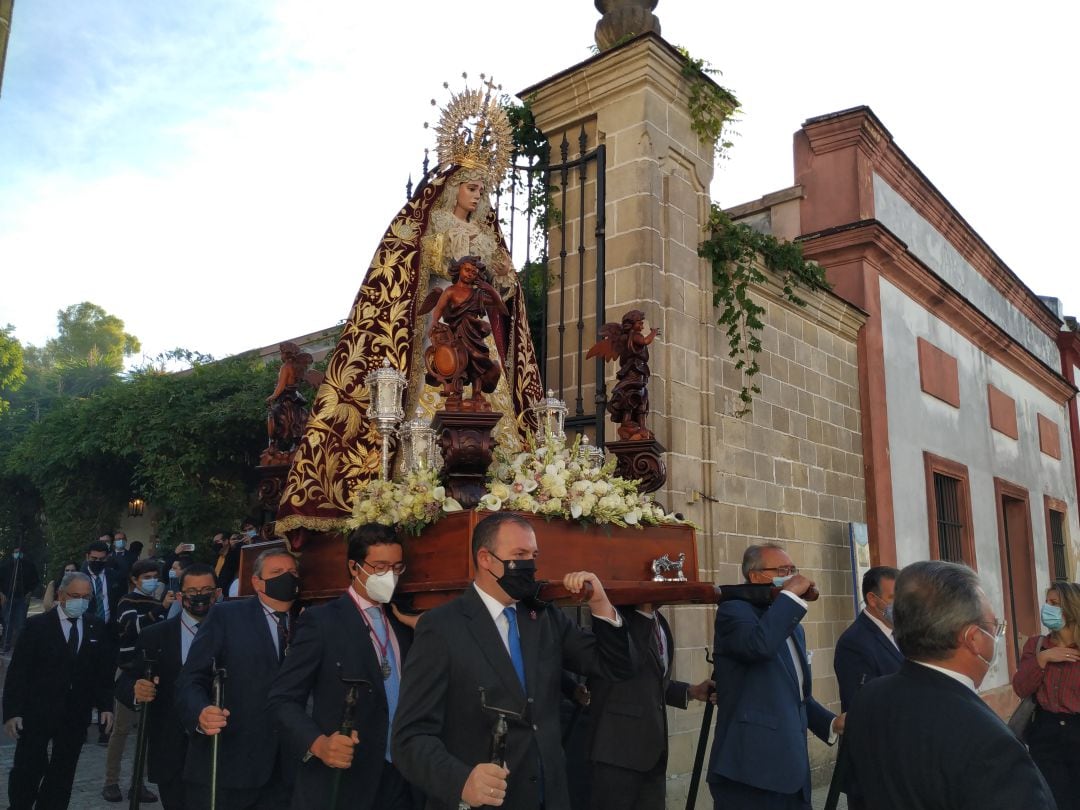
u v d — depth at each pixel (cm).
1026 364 1542
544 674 293
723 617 389
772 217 1127
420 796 338
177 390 1366
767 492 808
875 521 965
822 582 869
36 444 1609
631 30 709
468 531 346
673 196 688
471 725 277
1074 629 453
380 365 472
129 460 1516
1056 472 1673
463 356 375
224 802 366
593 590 294
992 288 1523
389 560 346
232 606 395
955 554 1173
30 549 1973
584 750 423
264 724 376
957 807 204
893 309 1094
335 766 295
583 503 363
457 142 520
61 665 535
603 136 692
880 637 404
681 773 630
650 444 475
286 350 577
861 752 232
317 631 340
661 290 665
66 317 6375
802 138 1121
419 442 423
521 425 537
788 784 361
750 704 375
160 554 1343
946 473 1160
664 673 422
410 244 494
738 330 793
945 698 219
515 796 273
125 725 661
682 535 412
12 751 799
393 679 352
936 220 1302
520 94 737
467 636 284
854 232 1029
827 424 928
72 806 641
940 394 1184
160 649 446
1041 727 461
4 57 315
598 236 656
